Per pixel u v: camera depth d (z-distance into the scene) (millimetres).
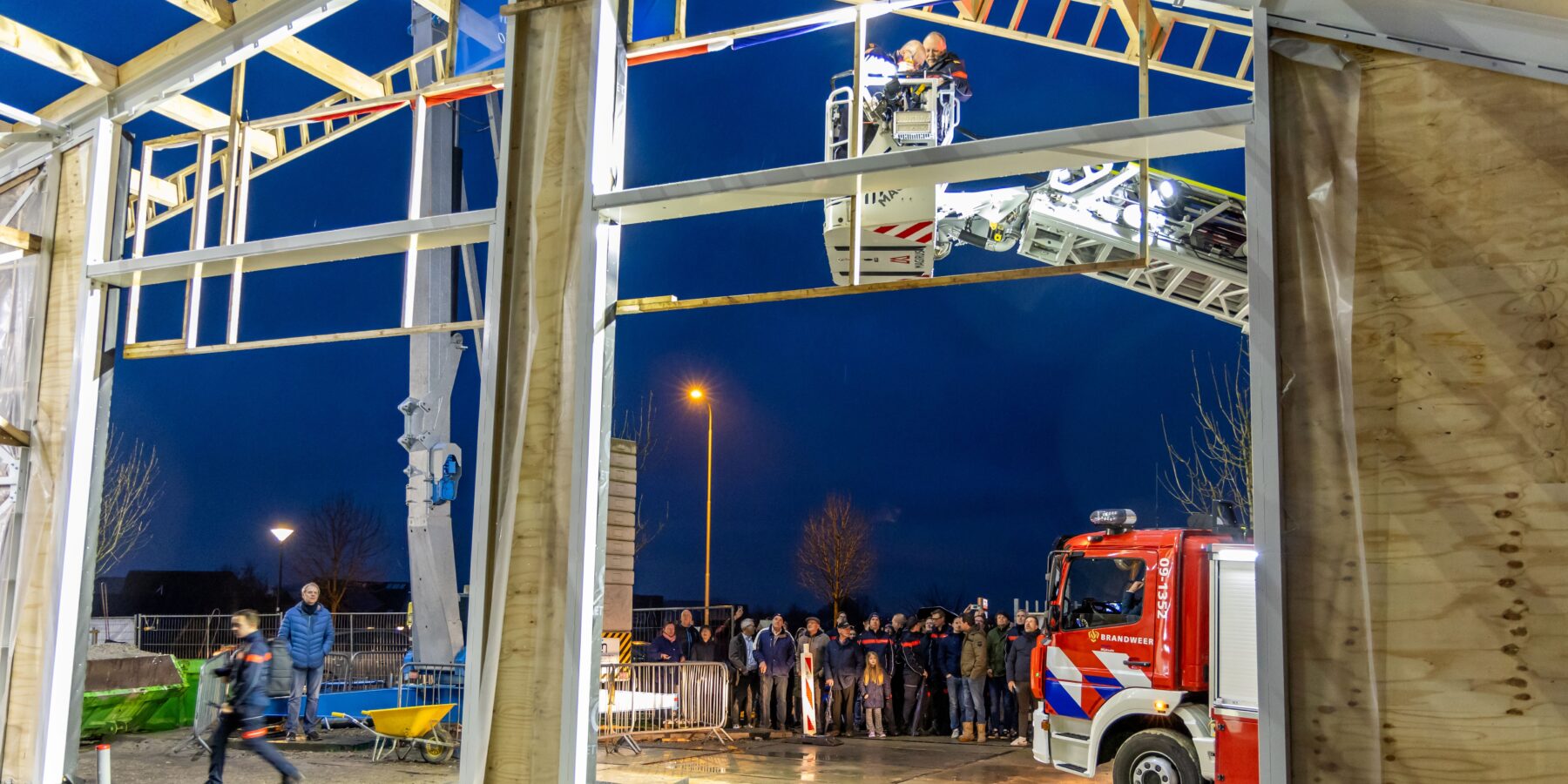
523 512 6285
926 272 7133
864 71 6496
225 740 7895
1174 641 8375
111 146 8672
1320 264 4781
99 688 12000
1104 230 10398
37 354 8570
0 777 8016
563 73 6586
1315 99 4910
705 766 10945
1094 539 9094
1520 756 4230
